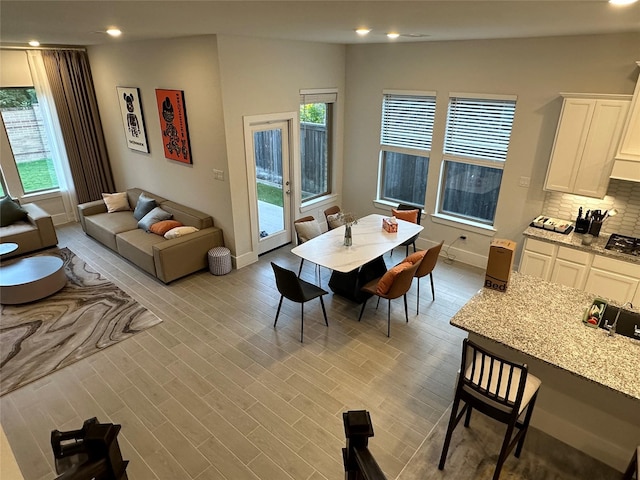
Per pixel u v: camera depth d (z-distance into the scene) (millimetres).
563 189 4398
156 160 6086
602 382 2234
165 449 2906
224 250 5414
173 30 4055
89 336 4133
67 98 6477
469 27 3570
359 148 6391
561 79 4348
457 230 5672
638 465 2123
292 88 5430
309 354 3881
